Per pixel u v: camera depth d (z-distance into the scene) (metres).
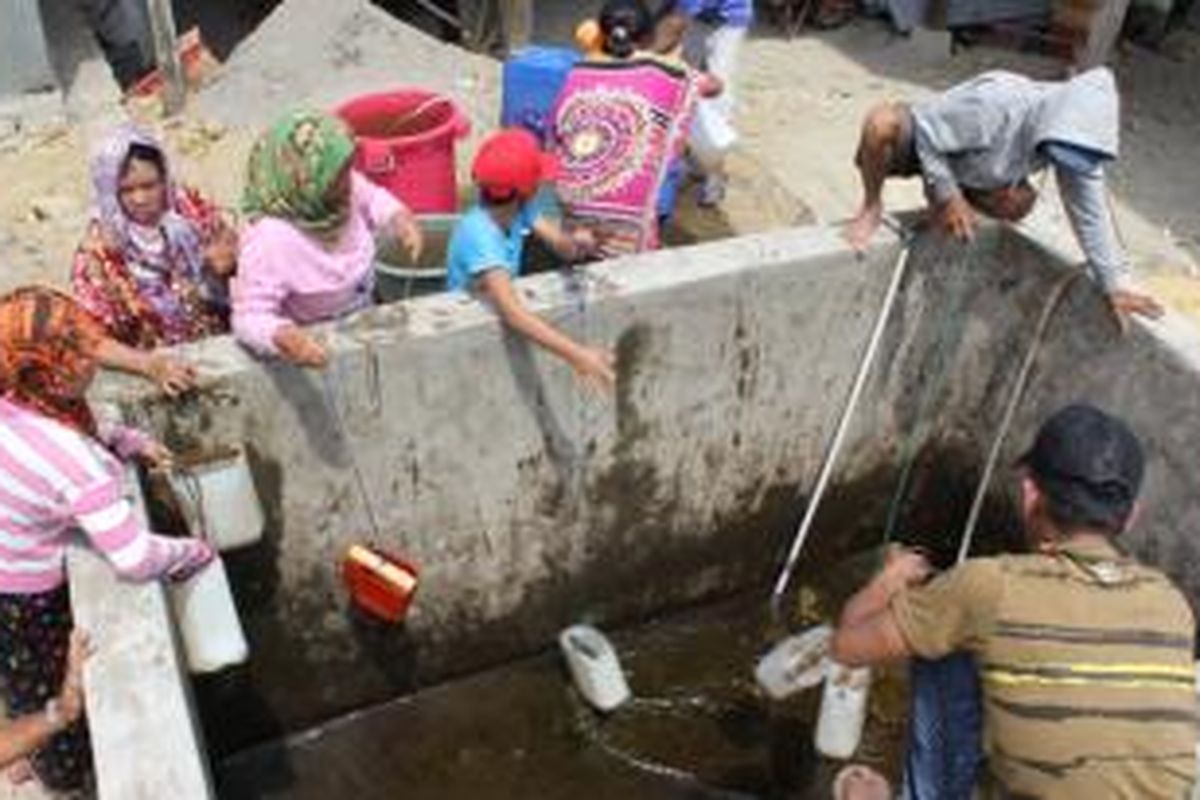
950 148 4.10
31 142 6.54
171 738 2.58
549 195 4.63
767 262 4.20
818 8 9.29
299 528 3.94
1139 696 2.62
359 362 3.71
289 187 3.55
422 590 4.28
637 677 4.60
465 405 3.95
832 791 4.19
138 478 3.39
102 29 7.62
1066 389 4.40
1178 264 6.80
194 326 4.04
